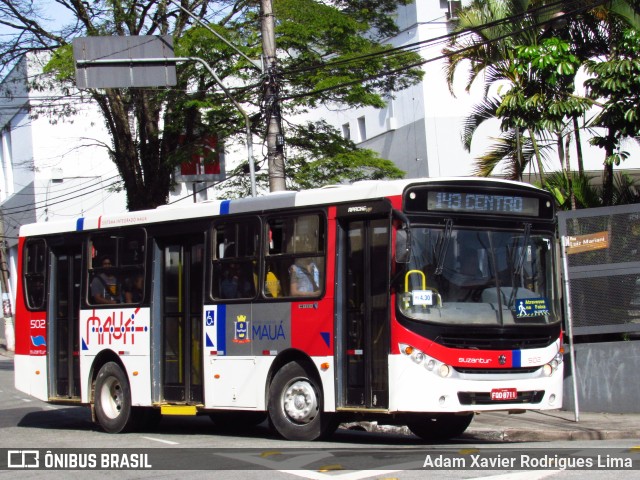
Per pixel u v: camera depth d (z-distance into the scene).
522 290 11.88
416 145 31.89
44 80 27.12
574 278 15.68
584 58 18.69
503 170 20.14
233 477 9.41
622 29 17.80
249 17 23.61
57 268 16.38
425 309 11.29
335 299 12.04
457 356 11.25
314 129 25.23
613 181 18.27
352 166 24.05
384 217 11.72
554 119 17.30
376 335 11.65
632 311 15.60
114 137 28.11
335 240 12.13
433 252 11.46
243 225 13.39
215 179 25.36
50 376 16.19
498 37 17.94
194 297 14.02
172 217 14.38
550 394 11.87
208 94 24.22
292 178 24.16
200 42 23.02
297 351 12.50
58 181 44.81
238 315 13.27
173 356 14.22
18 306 16.89
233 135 25.50
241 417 15.90
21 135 46.84
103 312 15.26
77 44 19.62
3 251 44.19
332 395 11.94
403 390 11.18
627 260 15.59
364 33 25.50
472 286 11.58
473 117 20.34
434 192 11.59
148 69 19.53
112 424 14.94
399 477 9.01
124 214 15.16
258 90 23.36
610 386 15.52
